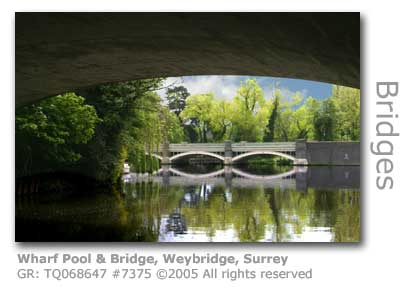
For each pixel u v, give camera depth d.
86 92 26.38
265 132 73.00
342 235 15.13
